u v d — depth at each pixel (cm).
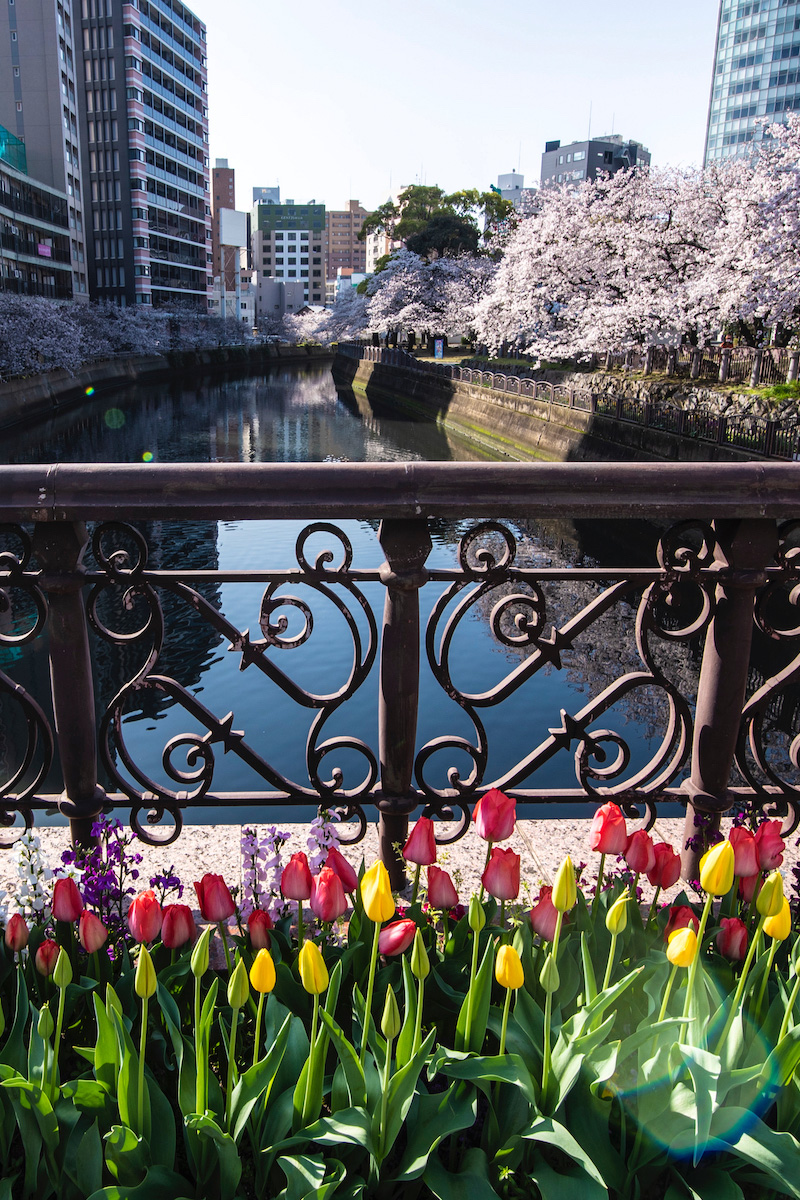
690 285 2350
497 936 158
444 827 245
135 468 183
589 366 3453
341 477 184
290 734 1000
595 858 228
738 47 9381
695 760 213
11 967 157
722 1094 128
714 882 128
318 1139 121
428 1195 136
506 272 3538
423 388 5128
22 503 179
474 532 190
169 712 1061
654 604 206
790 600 200
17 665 1170
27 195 6212
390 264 6144
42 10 6619
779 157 2003
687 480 190
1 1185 125
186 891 209
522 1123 131
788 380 2162
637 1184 128
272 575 196
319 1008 150
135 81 7944
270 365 10919
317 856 173
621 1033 154
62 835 234
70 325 5253
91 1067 153
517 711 1065
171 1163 126
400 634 194
